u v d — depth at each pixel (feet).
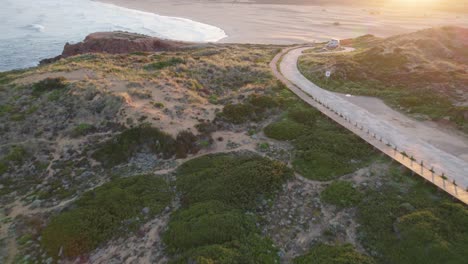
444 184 55.42
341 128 78.84
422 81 109.40
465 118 80.18
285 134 77.15
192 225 49.08
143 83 100.73
